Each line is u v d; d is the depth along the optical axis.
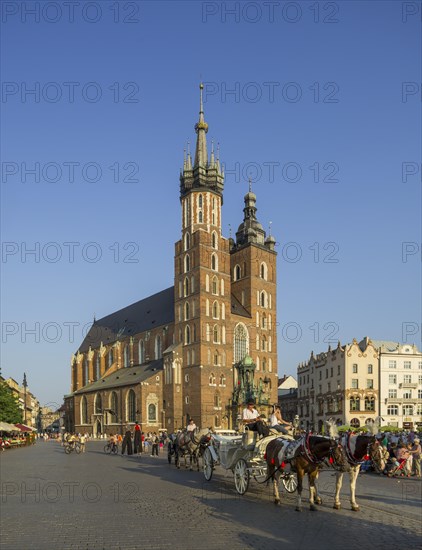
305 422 145.62
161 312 148.25
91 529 16.58
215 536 15.64
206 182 128.25
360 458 19.52
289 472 21.98
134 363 151.25
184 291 125.12
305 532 16.20
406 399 123.88
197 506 20.86
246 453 24.33
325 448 19.56
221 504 21.34
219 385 119.25
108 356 164.75
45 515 18.94
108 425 136.88
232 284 136.75
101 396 142.25
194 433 37.44
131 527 16.86
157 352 141.38
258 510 19.91
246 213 139.00
